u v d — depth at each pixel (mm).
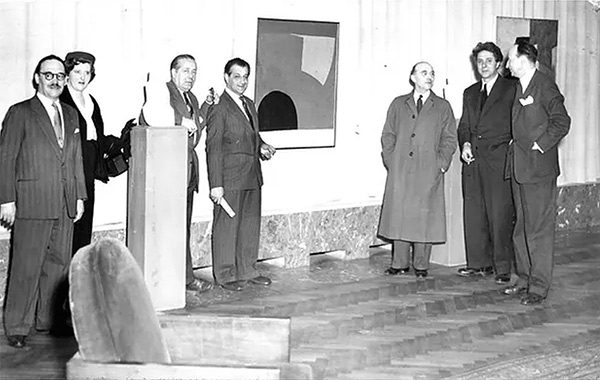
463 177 7996
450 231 8422
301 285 7566
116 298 3365
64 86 6086
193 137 7043
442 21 9102
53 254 6012
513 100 7656
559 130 6770
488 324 6461
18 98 6750
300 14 8266
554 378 5312
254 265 7566
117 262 3434
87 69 6250
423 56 9062
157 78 7438
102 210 7289
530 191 6941
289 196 8406
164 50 7461
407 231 7867
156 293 6609
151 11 7367
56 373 5297
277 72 8188
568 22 10148
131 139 6598
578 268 8305
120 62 7227
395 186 7918
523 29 9680
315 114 8484
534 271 7086
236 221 7289
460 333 6227
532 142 6840
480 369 5453
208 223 7766
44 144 5766
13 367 5383
